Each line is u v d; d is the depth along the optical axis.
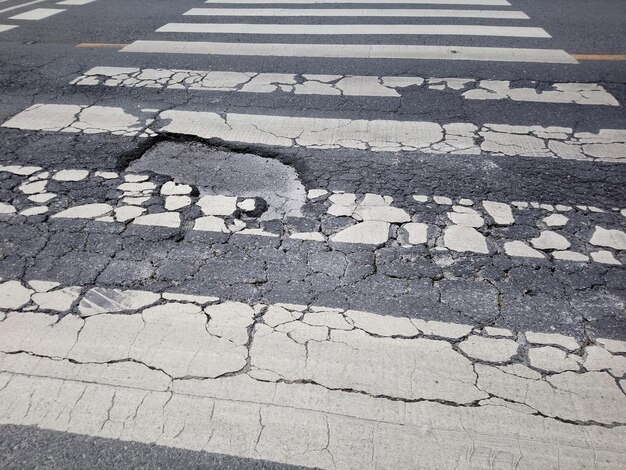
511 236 3.87
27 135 5.22
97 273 3.59
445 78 6.18
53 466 2.47
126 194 4.37
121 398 2.78
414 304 3.33
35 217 4.11
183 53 7.11
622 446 2.55
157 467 2.47
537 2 8.78
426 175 4.55
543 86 5.94
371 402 2.76
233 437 2.60
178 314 3.27
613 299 3.34
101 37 7.82
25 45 7.58
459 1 8.95
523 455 2.52
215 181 4.54
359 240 3.86
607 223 3.97
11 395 2.80
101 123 5.42
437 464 2.48
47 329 3.17
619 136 5.02
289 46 7.22
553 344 3.05
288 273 3.57
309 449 2.55
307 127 5.29
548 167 4.61
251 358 2.99
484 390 2.81
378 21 8.09
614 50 6.80
